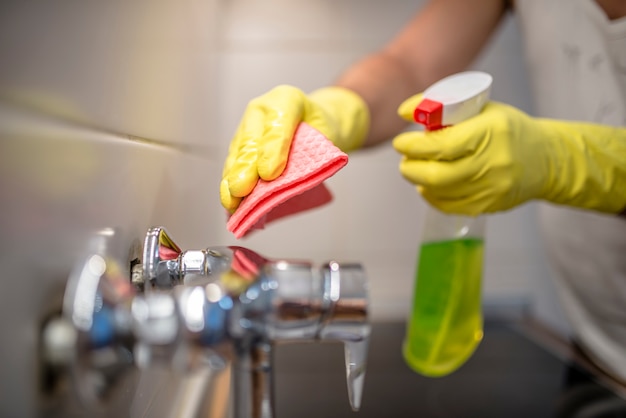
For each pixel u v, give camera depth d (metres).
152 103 0.52
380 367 0.92
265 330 0.32
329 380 0.85
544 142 0.58
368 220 1.19
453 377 0.88
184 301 0.27
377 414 0.75
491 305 1.17
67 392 0.26
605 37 0.71
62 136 0.28
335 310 0.32
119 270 0.31
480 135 0.52
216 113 1.03
